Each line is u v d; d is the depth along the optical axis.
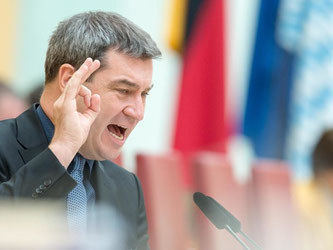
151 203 8.30
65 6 11.89
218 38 12.52
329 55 13.44
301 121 13.23
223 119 12.30
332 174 8.75
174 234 8.54
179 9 12.68
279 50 13.14
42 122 4.59
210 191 9.12
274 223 9.77
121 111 4.36
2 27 11.24
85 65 4.00
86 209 4.44
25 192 3.74
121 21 4.45
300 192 11.71
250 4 14.14
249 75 13.07
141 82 4.38
